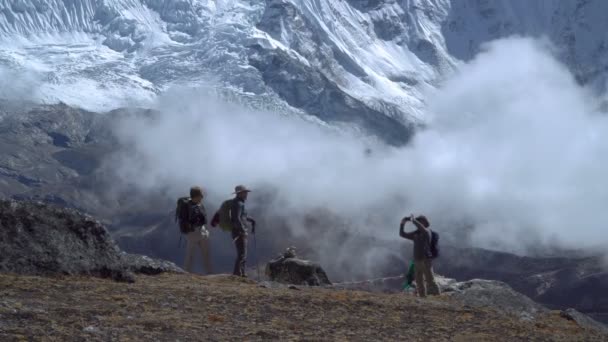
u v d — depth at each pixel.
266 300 22.12
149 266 28.58
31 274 23.05
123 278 24.44
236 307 20.86
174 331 17.47
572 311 27.03
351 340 18.30
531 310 29.72
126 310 19.17
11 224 23.48
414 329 20.34
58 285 21.53
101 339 16.28
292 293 24.05
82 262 23.91
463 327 21.31
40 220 23.86
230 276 29.03
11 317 17.17
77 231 24.28
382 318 21.42
